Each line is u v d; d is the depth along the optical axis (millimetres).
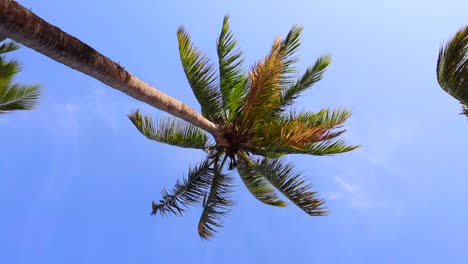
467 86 8344
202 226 12555
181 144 12797
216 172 12945
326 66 12461
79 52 5484
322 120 12180
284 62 11172
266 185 13461
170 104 8938
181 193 12914
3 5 4383
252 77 10562
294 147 10492
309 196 11852
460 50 8180
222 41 11789
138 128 12445
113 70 6359
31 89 10102
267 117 12398
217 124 12320
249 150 12312
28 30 4668
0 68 11977
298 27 11078
